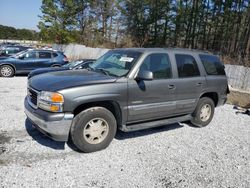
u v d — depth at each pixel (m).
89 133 3.96
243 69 14.75
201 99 5.64
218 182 3.44
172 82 4.80
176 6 37.66
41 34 34.78
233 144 4.87
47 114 3.62
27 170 3.37
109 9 39.41
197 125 5.73
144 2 38.47
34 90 3.96
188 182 3.37
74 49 31.14
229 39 34.84
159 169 3.66
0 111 5.89
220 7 35.94
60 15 33.81
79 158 3.82
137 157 3.99
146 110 4.47
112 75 4.29
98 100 3.87
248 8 32.69
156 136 4.99
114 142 4.52
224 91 6.10
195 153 4.32
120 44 37.09
